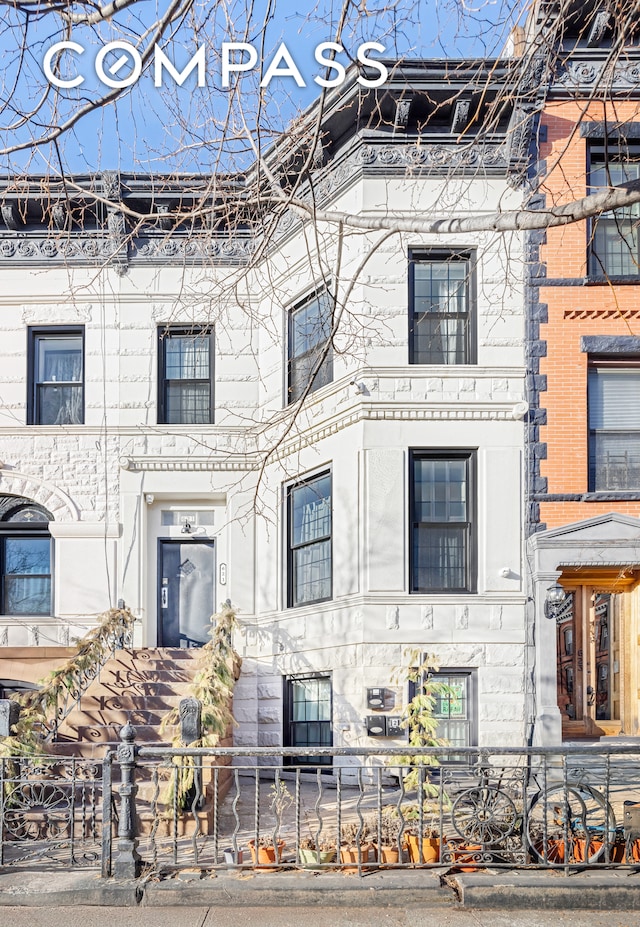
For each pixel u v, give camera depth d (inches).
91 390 544.1
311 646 474.6
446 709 439.5
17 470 538.0
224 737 385.4
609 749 259.6
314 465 488.4
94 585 527.5
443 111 464.4
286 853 275.6
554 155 449.4
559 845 268.7
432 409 454.0
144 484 536.7
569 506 452.4
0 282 547.5
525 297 462.6
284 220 516.1
